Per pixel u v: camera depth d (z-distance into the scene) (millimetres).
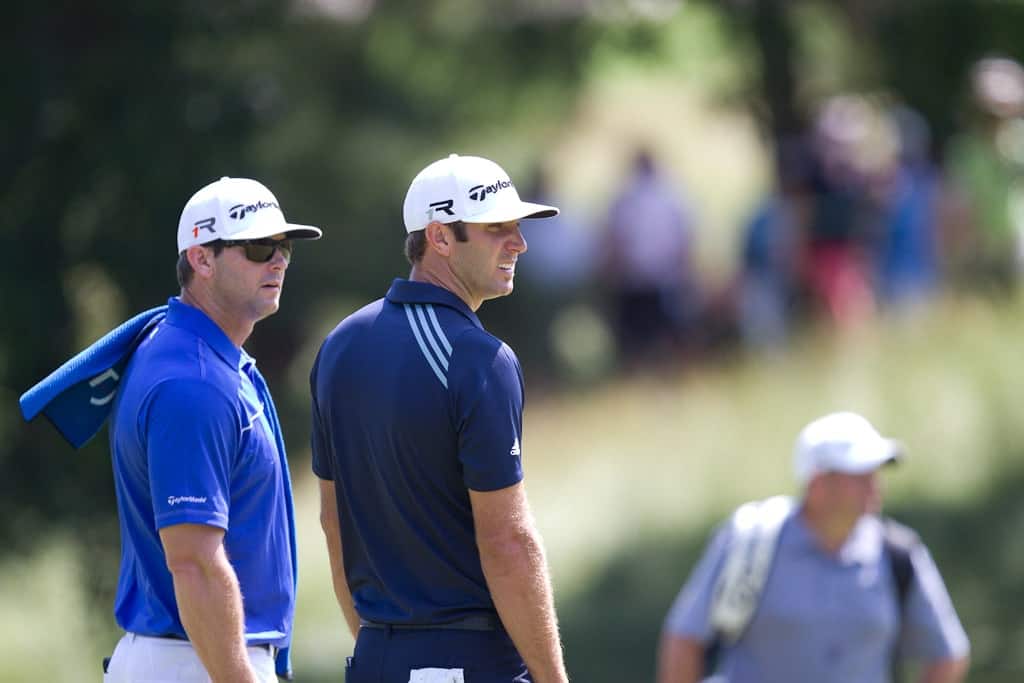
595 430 50406
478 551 14273
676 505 44438
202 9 44156
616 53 65250
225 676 14062
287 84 48406
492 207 14523
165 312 15438
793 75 62156
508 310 67688
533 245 63250
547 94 68875
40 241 42906
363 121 63531
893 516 40594
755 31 61906
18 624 46938
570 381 58500
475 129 72750
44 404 15047
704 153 101062
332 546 15461
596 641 40000
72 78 43250
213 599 14039
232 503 14664
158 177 42688
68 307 43531
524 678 14445
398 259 65562
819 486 20016
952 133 58875
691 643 20375
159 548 14680
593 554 43625
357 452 14492
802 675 19953
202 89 44031
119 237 42750
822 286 48969
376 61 62375
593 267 59781
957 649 20391
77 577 44094
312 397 15164
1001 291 48031
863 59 62656
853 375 46406
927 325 47312
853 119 54562
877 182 48625
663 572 42031
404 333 14312
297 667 41969
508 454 13992
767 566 20000
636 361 53906
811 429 20312
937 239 48156
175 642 14688
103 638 44219
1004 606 37156
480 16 63531
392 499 14312
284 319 57250
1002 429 42719
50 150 43062
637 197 54219
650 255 53812
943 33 60094
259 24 45250
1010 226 47938
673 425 48250
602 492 45875
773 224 50125
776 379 48062
